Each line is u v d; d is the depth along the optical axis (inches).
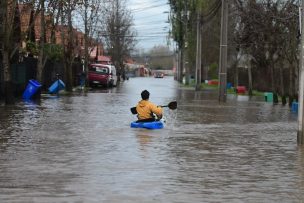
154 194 339.9
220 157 483.8
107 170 411.8
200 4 1963.6
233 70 2337.6
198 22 2135.8
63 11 1418.6
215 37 2463.1
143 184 366.9
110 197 329.7
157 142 568.7
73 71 2112.5
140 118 711.7
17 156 468.1
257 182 381.4
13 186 354.6
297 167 441.7
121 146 534.6
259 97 1713.8
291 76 1250.6
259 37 1334.9
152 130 677.9
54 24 1438.2
